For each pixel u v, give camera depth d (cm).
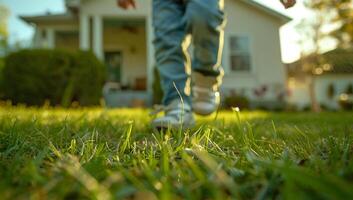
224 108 1138
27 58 925
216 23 201
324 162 83
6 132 142
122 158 105
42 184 64
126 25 1337
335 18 1152
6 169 80
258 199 57
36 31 1329
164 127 188
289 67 1602
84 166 79
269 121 329
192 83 225
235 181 69
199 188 61
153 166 83
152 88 1123
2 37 1594
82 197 57
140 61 1419
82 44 1168
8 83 934
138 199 56
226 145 135
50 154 104
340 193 41
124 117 338
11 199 54
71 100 941
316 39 1282
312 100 1405
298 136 155
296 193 50
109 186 61
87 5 1180
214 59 210
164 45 218
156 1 226
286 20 1260
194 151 91
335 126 264
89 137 138
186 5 204
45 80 926
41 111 402
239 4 1262
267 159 93
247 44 1266
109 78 1411
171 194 59
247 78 1254
